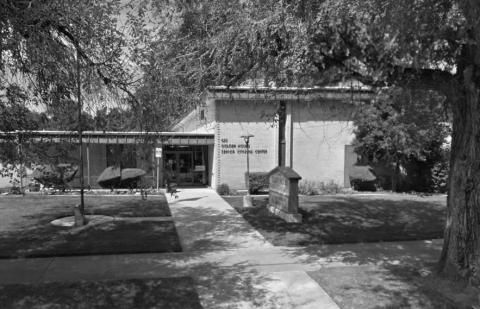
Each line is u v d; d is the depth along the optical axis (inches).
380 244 382.0
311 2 221.8
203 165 1033.5
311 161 881.5
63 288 253.9
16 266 302.7
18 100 230.1
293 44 240.1
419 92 314.5
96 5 195.0
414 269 297.3
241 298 243.0
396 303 232.2
